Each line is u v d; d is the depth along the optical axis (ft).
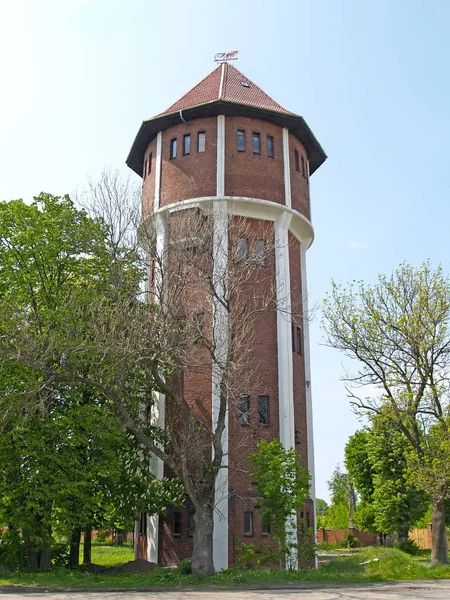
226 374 77.77
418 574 78.69
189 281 81.51
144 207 109.91
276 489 74.43
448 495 87.81
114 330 70.49
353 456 202.59
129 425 75.41
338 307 96.32
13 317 72.49
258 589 62.18
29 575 73.41
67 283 89.15
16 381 79.41
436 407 91.56
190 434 78.18
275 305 101.50
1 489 76.95
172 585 66.03
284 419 96.84
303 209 113.39
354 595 55.72
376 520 166.40
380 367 94.38
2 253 88.07
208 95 113.70
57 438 81.05
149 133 114.11
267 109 109.09
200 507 75.10
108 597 53.98
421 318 92.07
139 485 88.07
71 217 90.74
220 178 104.22
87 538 95.55
